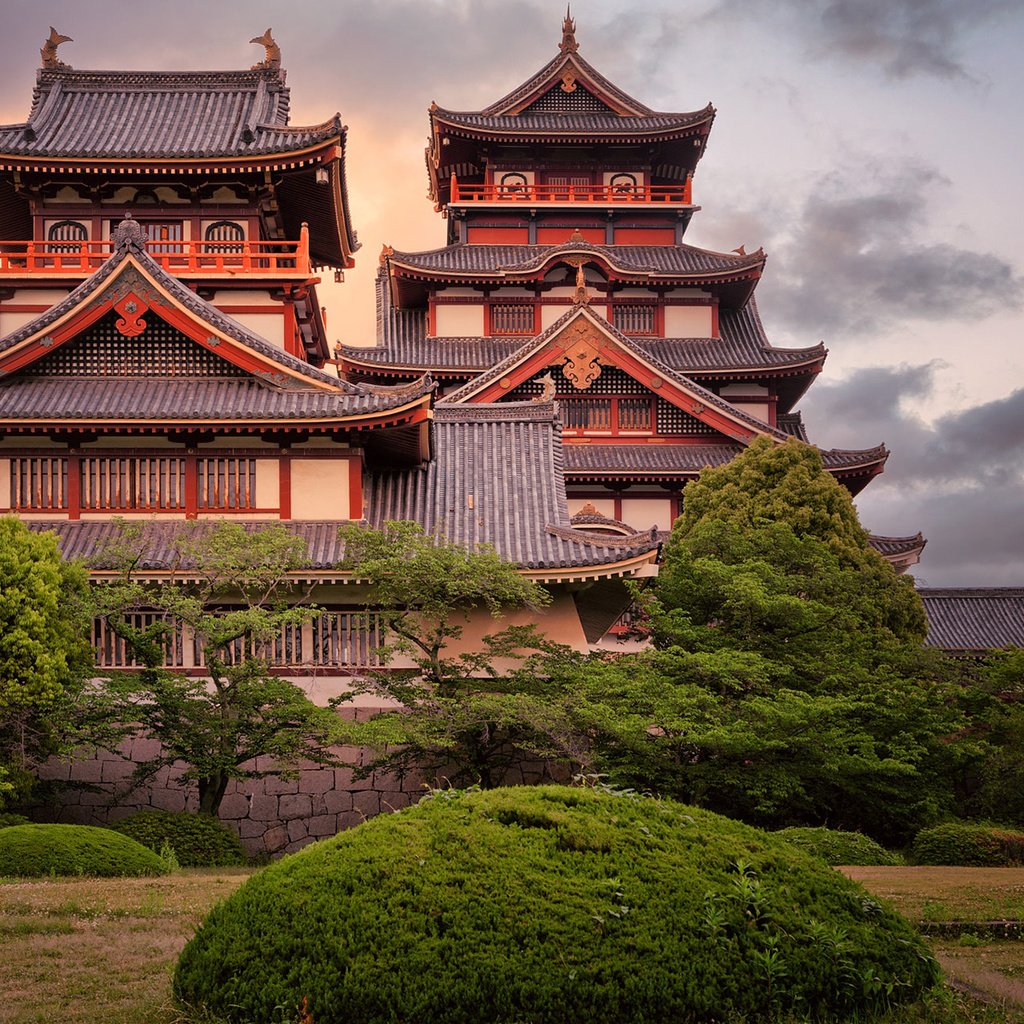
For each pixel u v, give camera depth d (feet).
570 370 185.47
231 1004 36.40
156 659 96.73
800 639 105.19
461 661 112.37
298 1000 35.53
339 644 113.50
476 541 116.98
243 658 111.55
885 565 135.33
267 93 177.37
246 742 100.12
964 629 193.77
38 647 88.48
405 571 100.32
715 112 231.30
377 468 128.67
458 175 252.21
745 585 100.83
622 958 35.99
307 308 169.58
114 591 96.89
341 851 39.34
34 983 44.06
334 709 100.58
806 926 38.27
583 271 219.41
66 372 122.01
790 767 94.32
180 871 81.76
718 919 37.32
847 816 102.47
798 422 221.66
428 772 106.01
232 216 163.63
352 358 210.18
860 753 96.17
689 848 40.34
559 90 244.42
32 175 161.27
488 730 100.48
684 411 187.93
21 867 72.23
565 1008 35.06
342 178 163.94
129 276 120.67
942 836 89.20
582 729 94.43
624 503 189.57
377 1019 34.94
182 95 176.35
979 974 44.68
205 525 115.55
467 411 134.82
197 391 119.55
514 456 130.41
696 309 220.43
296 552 101.96
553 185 239.30
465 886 37.47
